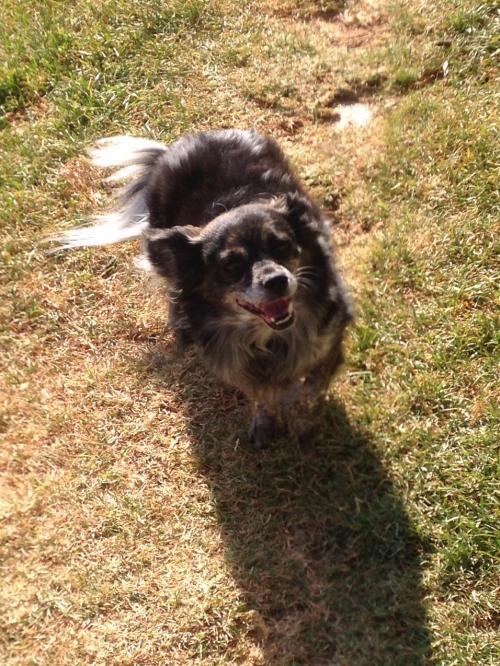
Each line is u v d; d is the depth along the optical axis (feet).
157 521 2.69
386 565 2.46
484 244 3.12
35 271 3.45
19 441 2.96
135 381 3.07
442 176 3.37
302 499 2.65
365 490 2.62
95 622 2.50
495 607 2.31
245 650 2.38
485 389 2.74
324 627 2.38
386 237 3.22
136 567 2.60
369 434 2.74
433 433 2.68
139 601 2.52
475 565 2.39
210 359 2.67
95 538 2.68
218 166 2.82
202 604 2.48
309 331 2.56
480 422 2.68
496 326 2.87
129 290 3.34
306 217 2.53
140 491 2.77
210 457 2.82
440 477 2.59
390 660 2.28
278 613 2.45
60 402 3.04
